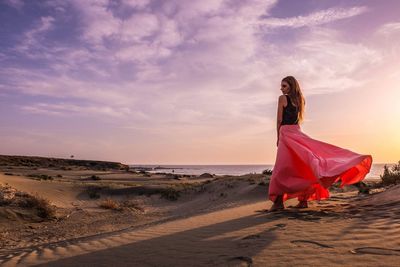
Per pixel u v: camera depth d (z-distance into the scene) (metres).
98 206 19.56
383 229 3.57
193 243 3.82
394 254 2.71
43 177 38.84
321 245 3.13
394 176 13.01
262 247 3.25
